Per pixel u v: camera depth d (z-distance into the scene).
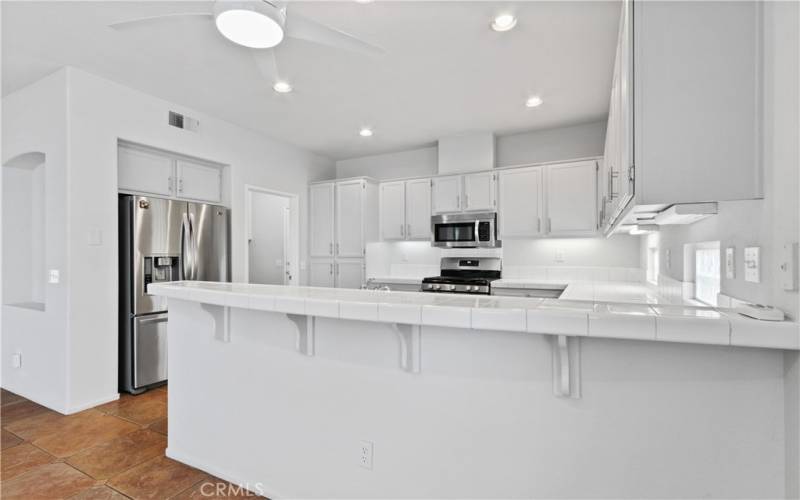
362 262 4.84
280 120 3.97
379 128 4.22
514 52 2.63
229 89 3.22
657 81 1.15
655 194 1.15
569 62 2.77
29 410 2.86
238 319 1.93
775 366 1.03
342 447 1.61
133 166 3.30
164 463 2.14
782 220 0.95
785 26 0.93
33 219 3.59
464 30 2.38
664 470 1.13
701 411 1.09
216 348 2.02
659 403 1.13
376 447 1.53
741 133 1.08
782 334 0.90
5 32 2.40
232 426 1.95
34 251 3.58
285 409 1.77
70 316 2.80
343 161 5.61
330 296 1.58
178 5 2.17
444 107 3.62
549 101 3.48
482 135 4.37
